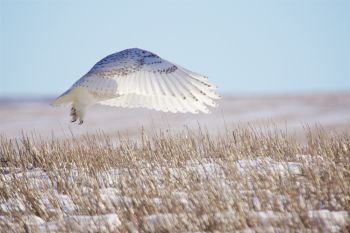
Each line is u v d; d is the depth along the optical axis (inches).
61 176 760.3
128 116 3002.0
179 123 2397.9
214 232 570.9
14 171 822.5
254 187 665.0
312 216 584.7
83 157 848.3
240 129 970.7
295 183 677.9
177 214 597.0
